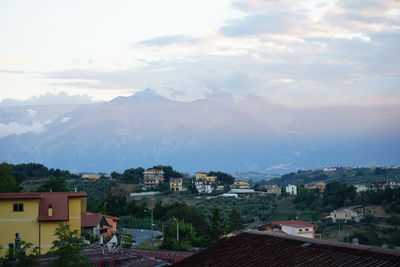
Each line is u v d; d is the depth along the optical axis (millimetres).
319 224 124438
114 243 51656
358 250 25922
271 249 29953
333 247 27188
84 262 34438
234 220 98188
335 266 24500
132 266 43125
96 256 44875
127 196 193625
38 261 38812
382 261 23844
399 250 25203
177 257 54125
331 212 136250
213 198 184625
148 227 112000
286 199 168625
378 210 133375
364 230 111688
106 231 79000
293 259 27062
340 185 158750
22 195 51312
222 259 30578
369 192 154875
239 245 32406
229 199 178625
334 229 116750
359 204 145250
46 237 50375
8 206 50188
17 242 44406
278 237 31922
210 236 88062
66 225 34938
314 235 99250
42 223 50469
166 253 57438
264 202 165750
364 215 126562
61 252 33875
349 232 110250
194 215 116812
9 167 96000
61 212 51188
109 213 124500
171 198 187750
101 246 50250
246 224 131500
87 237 67250
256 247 31047
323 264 25156
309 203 156750
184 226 93438
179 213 117000
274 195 185125
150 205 172250
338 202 147250
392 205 133125
